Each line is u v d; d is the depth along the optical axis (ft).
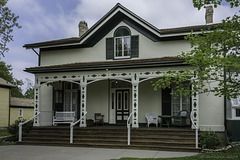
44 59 61.21
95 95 56.49
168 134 40.73
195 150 36.27
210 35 28.02
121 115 54.29
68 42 56.80
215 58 24.73
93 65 47.65
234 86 27.14
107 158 31.73
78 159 31.27
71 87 58.44
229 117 42.70
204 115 46.47
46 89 58.59
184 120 47.11
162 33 49.98
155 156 32.78
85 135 44.29
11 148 40.42
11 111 99.71
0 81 93.20
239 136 40.01
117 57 54.70
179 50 50.80
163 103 50.75
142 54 52.95
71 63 56.65
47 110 57.93
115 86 55.26
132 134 42.60
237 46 27.58
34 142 44.42
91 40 57.31
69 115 53.06
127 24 54.60
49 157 32.68
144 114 51.93
